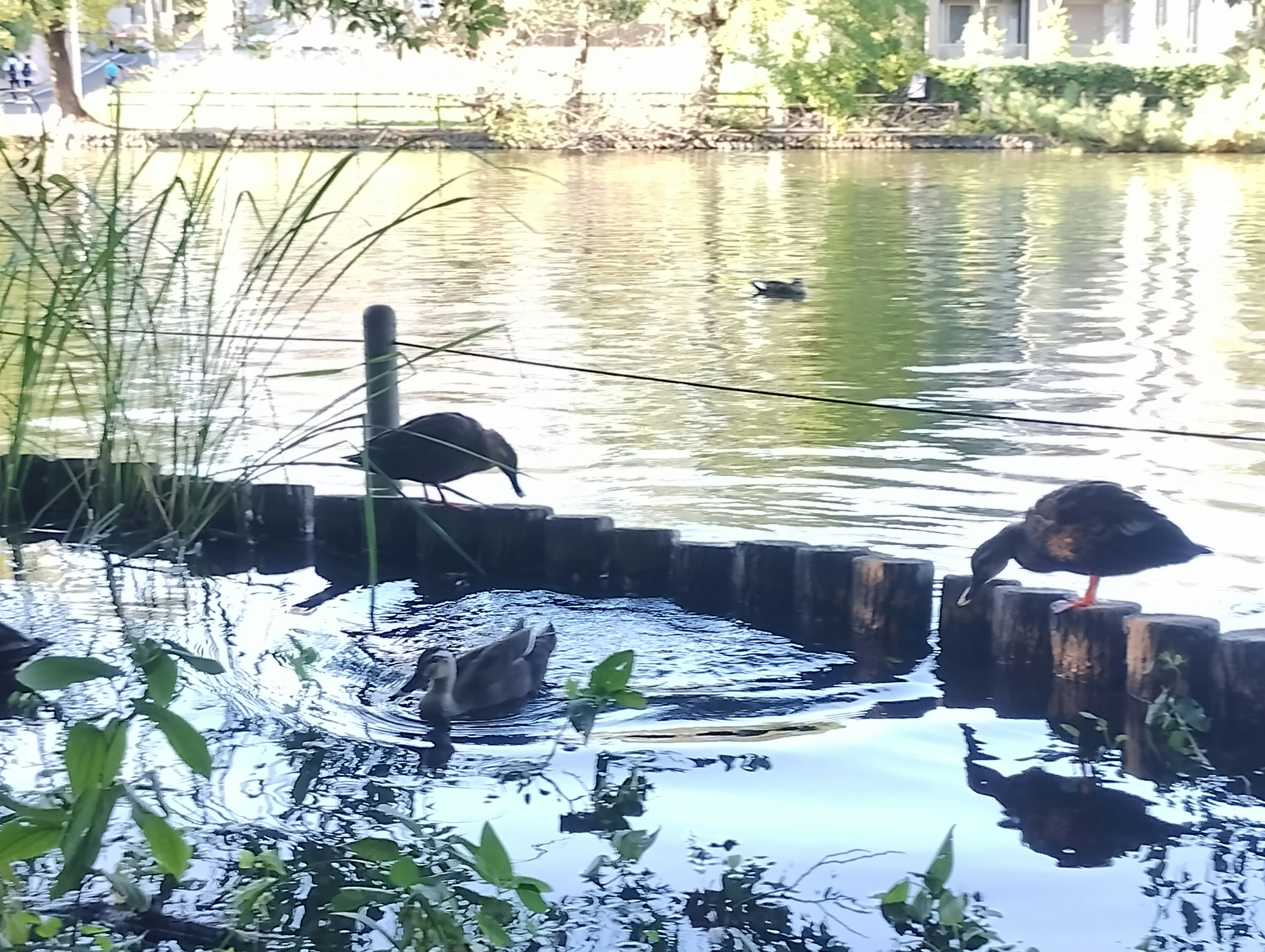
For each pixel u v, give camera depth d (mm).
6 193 12367
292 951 3582
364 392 9758
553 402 9883
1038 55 42781
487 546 6895
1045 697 5387
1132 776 4668
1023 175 29422
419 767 4695
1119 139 35656
